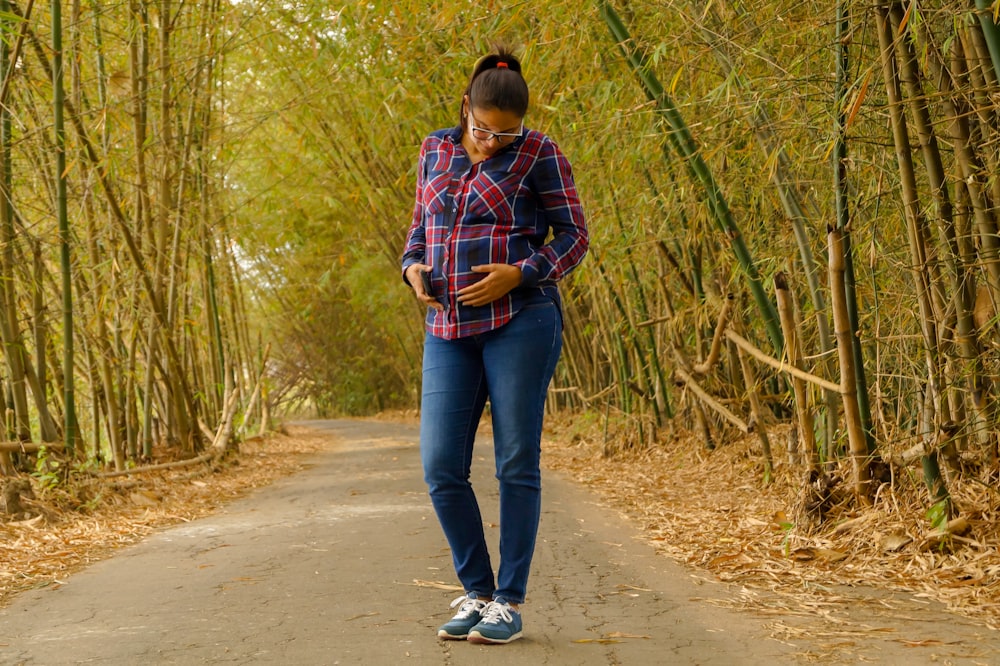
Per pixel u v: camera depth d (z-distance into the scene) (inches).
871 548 143.3
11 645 101.7
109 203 260.2
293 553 156.0
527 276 94.8
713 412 294.8
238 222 382.3
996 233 135.5
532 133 98.0
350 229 519.2
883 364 173.9
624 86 202.1
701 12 174.7
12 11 215.0
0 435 226.1
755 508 196.9
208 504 248.2
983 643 97.1
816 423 181.5
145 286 286.4
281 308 705.0
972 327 140.6
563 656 93.8
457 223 96.8
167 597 124.4
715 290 253.4
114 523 204.1
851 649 95.8
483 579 101.3
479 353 98.7
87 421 357.1
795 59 161.3
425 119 307.9
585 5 179.9
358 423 749.3
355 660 92.4
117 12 275.9
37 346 231.0
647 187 228.7
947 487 143.4
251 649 96.8
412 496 235.8
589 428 415.5
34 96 247.6
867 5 136.3
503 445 97.1
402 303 625.0
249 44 307.7
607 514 205.8
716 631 104.0
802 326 196.7
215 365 394.3
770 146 175.3
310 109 333.1
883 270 168.4
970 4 130.4
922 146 138.9
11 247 219.0
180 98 320.2
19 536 182.4
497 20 190.4
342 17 248.1
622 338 340.2
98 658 94.8
